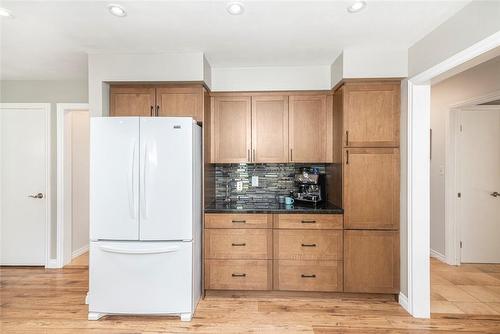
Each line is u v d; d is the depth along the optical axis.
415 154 2.46
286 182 3.39
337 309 2.57
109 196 2.37
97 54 2.67
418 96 2.46
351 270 2.69
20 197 3.62
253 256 2.76
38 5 1.88
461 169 3.72
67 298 2.78
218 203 3.24
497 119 3.69
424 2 1.84
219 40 2.41
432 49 2.22
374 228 2.68
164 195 2.38
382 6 1.89
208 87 2.90
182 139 2.38
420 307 2.44
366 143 2.68
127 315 2.48
